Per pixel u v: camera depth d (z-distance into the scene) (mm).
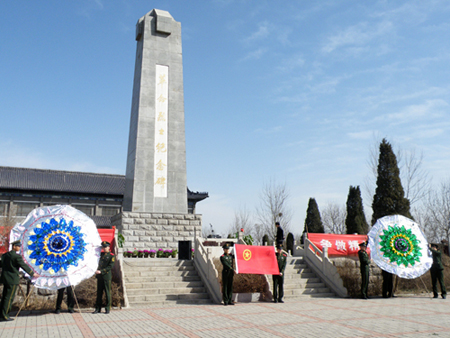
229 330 9930
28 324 10641
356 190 39844
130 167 24031
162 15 25406
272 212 43844
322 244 20594
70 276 11742
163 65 24953
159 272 16891
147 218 22609
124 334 9391
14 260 11336
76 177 56312
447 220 37375
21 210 49125
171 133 24172
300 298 16844
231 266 14875
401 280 19719
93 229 12641
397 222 17797
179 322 11047
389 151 28828
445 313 12875
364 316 12203
